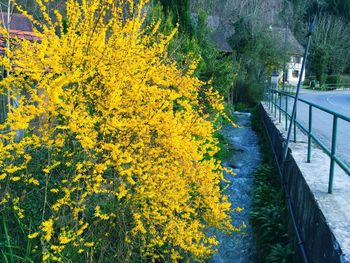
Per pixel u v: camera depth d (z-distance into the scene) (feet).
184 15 45.11
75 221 10.86
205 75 44.27
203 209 13.24
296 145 21.25
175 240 12.06
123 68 11.83
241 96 72.33
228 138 39.40
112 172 12.00
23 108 10.39
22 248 10.78
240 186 24.12
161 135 11.82
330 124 37.35
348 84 147.23
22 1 18.51
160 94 12.37
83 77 10.90
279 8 163.02
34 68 11.02
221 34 88.48
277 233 16.46
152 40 15.75
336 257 9.15
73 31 11.63
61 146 11.09
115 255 11.52
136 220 11.35
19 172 11.73
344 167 11.12
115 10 13.00
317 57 149.79
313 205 12.27
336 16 169.07
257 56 81.92
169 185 11.55
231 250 16.49
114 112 11.46
